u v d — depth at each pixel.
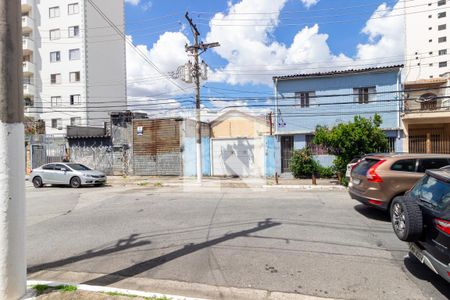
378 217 7.69
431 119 17.88
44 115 37.25
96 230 6.92
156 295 3.51
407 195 4.82
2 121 3.30
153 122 22.39
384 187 7.26
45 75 37.38
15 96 3.39
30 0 37.12
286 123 19.86
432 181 4.30
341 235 6.15
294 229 6.62
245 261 4.83
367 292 3.81
